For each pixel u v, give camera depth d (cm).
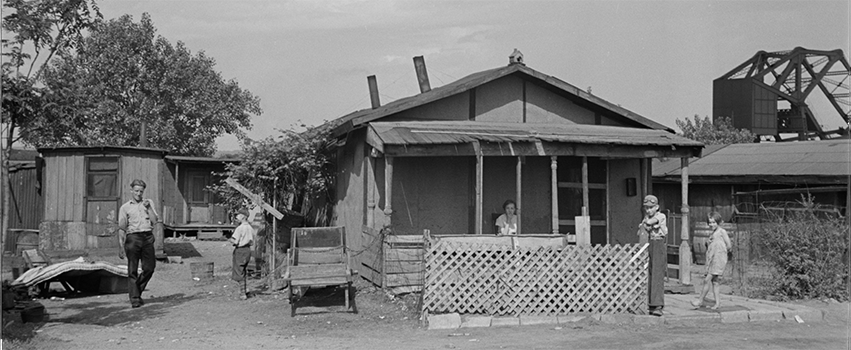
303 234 1400
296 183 1686
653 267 1173
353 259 1537
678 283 1506
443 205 1488
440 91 1491
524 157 1555
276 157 1639
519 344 986
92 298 1423
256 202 1483
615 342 1002
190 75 3666
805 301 1417
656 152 1480
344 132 1502
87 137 3156
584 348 961
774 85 3203
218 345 982
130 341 998
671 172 2288
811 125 3259
